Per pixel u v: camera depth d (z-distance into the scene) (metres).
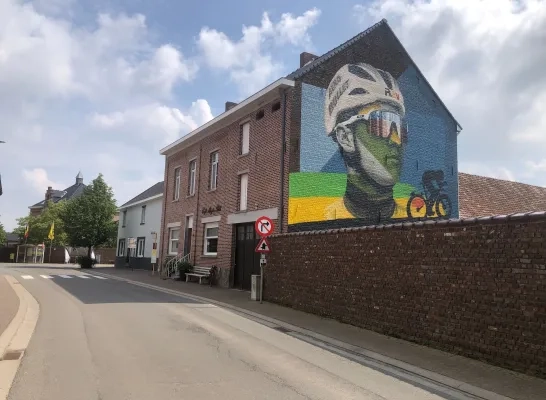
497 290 7.36
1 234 66.56
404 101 20.25
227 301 14.63
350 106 18.55
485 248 7.63
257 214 18.25
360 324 10.40
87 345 7.72
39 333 8.63
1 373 6.08
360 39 19.25
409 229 9.28
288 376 6.34
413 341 8.94
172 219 27.44
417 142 20.33
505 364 7.11
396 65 20.30
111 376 6.00
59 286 17.88
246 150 20.03
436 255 8.59
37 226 59.16
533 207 25.33
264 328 10.17
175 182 28.11
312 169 17.12
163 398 5.21
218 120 21.80
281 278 13.83
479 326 7.62
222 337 8.82
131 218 38.53
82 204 40.22
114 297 14.52
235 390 5.60
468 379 6.56
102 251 58.53
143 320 10.28
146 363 6.70
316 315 11.98
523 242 7.03
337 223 17.41
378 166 18.89
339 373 6.66
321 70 17.95
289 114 17.14
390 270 9.68
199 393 5.43
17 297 13.38
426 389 6.11
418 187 20.00
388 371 6.98
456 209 21.22
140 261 35.41
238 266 19.58
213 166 23.19
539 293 6.71
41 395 5.24
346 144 18.14
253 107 19.45
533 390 6.07
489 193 23.97
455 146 21.62
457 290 8.09
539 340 6.66
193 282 22.17
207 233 23.03
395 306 9.46
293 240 13.38
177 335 8.79
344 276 11.09
